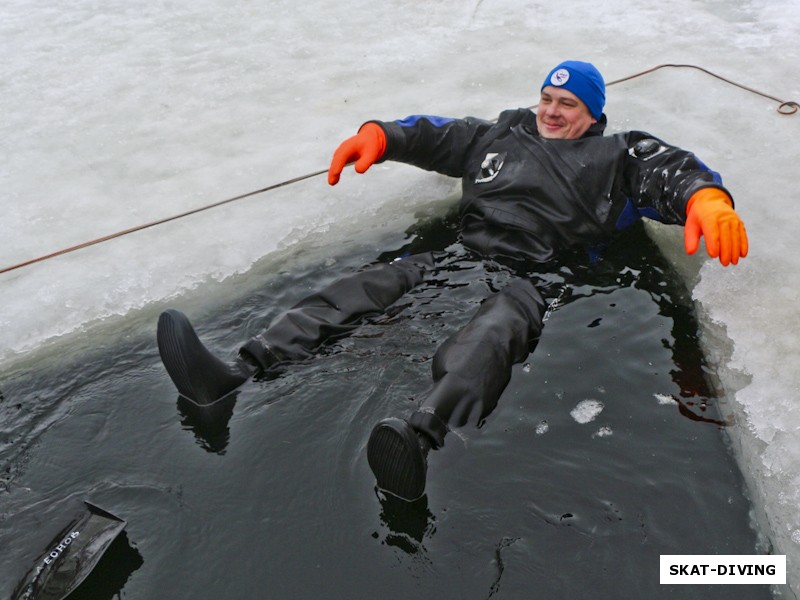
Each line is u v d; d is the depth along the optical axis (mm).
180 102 5676
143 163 4934
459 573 2162
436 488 2412
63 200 4582
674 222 3494
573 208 3527
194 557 2232
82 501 2391
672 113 5082
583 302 3301
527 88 5539
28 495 2469
